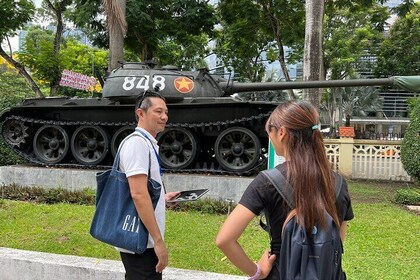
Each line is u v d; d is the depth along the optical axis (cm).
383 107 4209
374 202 891
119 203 283
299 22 1620
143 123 303
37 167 930
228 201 760
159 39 1627
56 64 1730
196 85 878
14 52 1995
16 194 823
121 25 1084
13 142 956
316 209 188
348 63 2197
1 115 942
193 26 1570
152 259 294
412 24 2050
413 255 525
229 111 850
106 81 895
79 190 836
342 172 1277
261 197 200
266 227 215
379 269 475
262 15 1655
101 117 929
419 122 1043
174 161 877
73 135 919
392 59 2075
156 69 888
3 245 554
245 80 2305
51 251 532
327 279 182
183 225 643
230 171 838
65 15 1770
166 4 1556
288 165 201
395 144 1235
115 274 385
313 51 1045
